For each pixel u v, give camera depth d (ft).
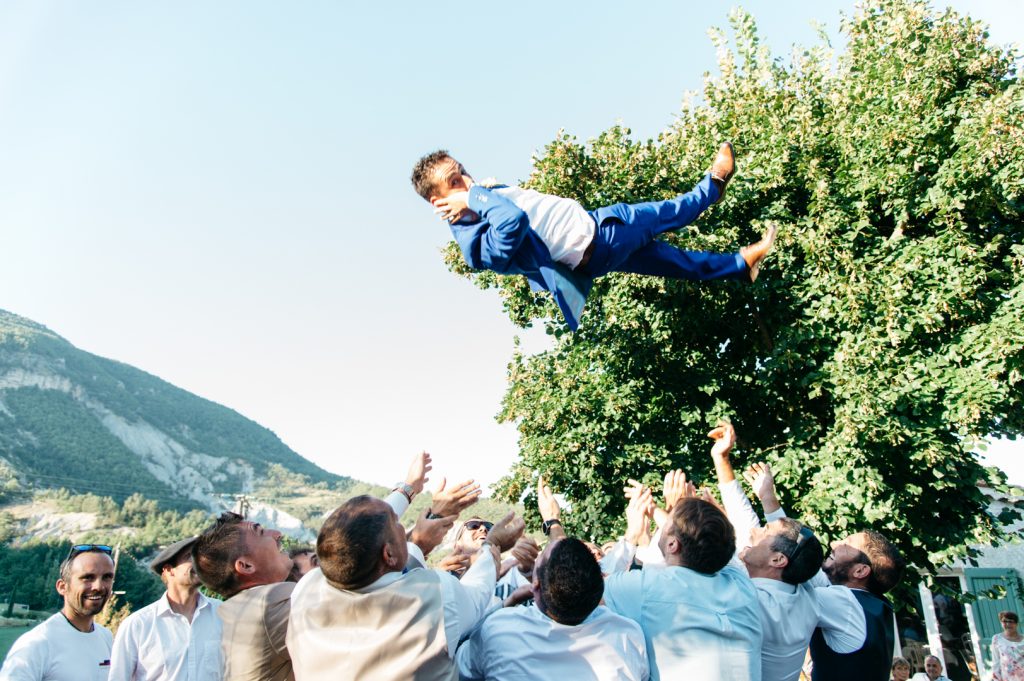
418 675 8.43
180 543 14.57
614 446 38.63
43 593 295.48
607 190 38.37
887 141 35.01
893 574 13.03
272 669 9.80
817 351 35.73
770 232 14.92
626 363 39.42
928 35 38.50
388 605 8.70
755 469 15.10
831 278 35.29
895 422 32.30
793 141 38.19
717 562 10.68
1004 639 38.14
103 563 15.85
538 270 13.12
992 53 37.70
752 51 43.86
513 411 42.45
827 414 38.27
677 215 13.84
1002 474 35.70
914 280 34.01
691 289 37.88
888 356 33.73
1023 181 31.65
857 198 36.68
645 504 14.03
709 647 9.99
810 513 32.71
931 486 34.45
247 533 11.19
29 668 14.29
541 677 9.37
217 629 14.57
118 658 13.87
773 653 11.30
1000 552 60.29
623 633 9.77
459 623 9.50
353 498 9.43
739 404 40.83
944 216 34.24
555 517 14.03
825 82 43.27
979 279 32.96
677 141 41.86
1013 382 31.89
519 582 13.42
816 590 12.34
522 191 13.30
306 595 9.23
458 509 11.43
